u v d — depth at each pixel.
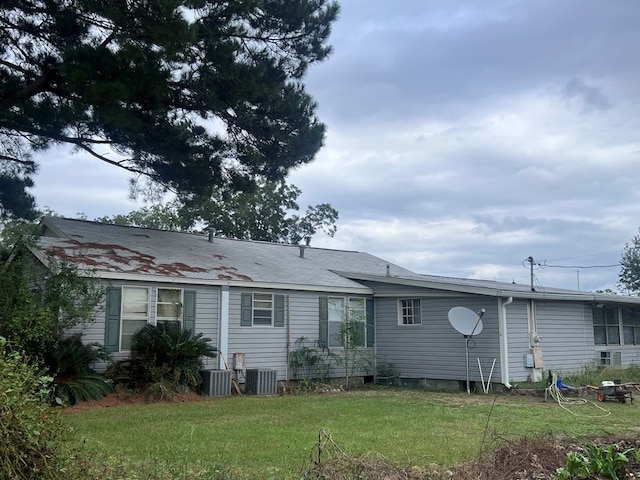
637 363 20.98
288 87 17.22
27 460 3.99
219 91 16.19
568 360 18.44
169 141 16.41
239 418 10.87
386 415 11.40
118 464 5.51
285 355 17.25
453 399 14.49
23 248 13.42
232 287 16.44
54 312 12.44
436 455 7.52
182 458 6.92
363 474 5.44
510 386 16.08
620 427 9.94
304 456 7.34
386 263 24.89
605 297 19.19
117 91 13.36
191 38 13.75
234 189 18.94
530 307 17.52
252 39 16.98
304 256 22.02
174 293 15.29
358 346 18.58
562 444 7.69
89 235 17.12
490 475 6.04
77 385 12.26
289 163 17.91
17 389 4.05
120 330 14.27
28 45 15.86
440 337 17.78
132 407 12.19
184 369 14.12
